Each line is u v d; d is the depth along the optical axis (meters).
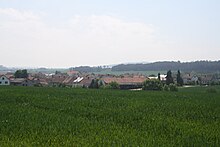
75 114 26.19
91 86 94.81
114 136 16.45
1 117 22.42
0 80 114.19
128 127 20.06
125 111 28.36
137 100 40.94
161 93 60.09
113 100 40.03
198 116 26.83
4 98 38.75
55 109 29.30
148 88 83.62
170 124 21.61
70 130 18.05
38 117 22.69
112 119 23.61
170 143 15.72
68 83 126.31
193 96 52.47
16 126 19.06
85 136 16.52
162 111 29.44
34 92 52.16
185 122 22.62
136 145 14.48
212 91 71.31
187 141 16.31
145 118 24.14
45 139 15.48
